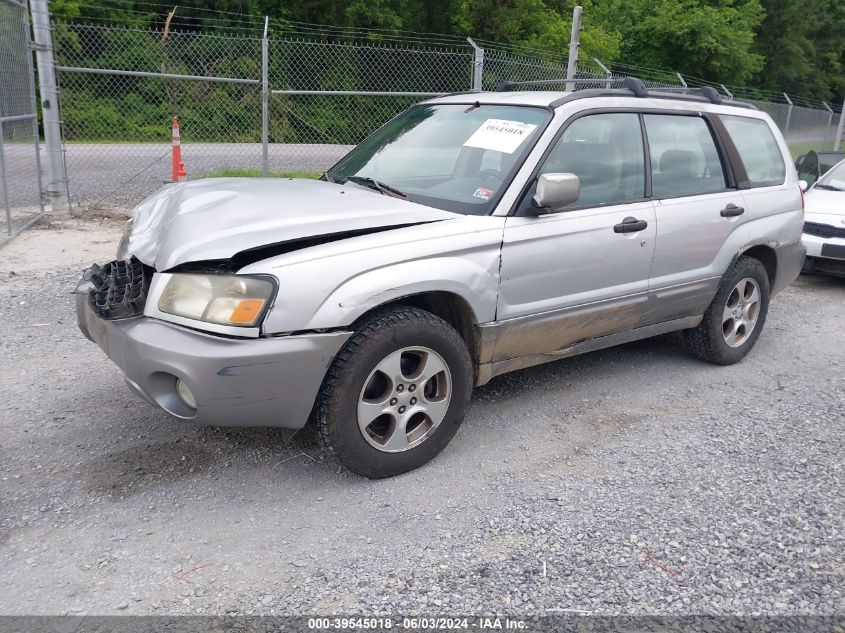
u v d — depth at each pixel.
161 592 2.76
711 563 3.02
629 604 2.76
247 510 3.32
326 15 23.70
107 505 3.31
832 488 3.65
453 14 26.03
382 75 18.09
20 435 3.91
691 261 4.82
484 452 3.94
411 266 3.45
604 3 31.05
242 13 22.12
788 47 41.44
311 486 3.54
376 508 3.36
